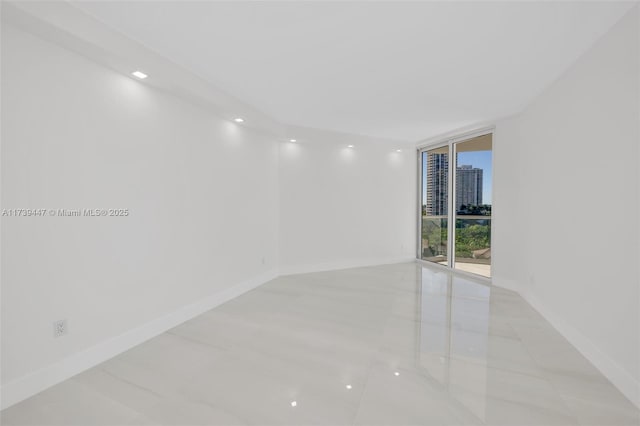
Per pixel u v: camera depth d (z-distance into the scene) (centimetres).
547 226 334
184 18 219
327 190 583
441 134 570
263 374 231
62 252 223
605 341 229
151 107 295
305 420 181
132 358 255
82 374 230
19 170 200
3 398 191
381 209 638
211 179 378
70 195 228
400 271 579
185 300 338
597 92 244
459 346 275
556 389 211
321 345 278
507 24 222
